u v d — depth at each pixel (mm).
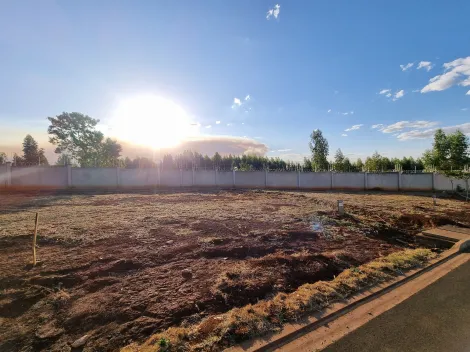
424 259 4344
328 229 6516
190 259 4289
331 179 21078
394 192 18328
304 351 2121
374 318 2607
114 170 19656
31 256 4242
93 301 2910
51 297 2982
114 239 5285
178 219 7383
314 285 3238
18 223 6609
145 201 11797
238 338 2258
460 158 20109
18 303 2869
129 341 2289
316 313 2660
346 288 3197
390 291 3213
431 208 10383
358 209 9875
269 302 2805
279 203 11508
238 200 12727
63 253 4430
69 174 18438
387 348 2160
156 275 3633
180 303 2877
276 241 5410
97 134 28297
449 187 17656
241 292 3145
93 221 6949
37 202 11047
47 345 2246
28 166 17719
